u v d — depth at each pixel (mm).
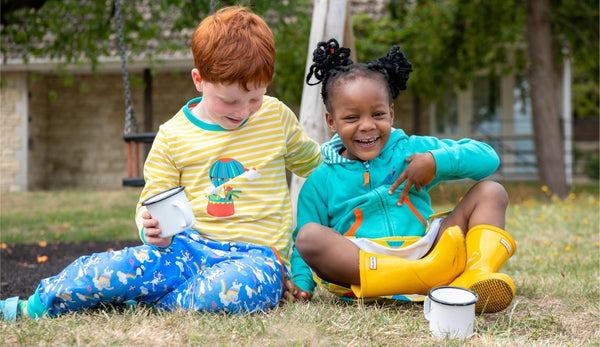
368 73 2246
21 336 1747
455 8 8953
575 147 15797
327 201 2404
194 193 2285
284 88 8703
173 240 2141
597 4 9250
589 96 21719
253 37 2078
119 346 1672
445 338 1794
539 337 1872
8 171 11734
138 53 8727
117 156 12812
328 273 2148
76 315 2018
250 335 1771
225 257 2158
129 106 4566
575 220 5121
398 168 2342
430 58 9836
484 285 1920
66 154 12898
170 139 2295
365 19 9359
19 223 6484
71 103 12875
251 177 2252
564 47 10727
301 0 8414
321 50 2434
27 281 3303
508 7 9094
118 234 5633
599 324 2037
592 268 3078
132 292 2051
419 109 11914
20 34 7332
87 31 7734
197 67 2119
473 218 2184
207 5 7152
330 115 2398
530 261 3324
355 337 1792
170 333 1798
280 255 2287
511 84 12594
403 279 2018
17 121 11734
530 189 9633
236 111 2137
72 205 8430
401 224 2275
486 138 12734
